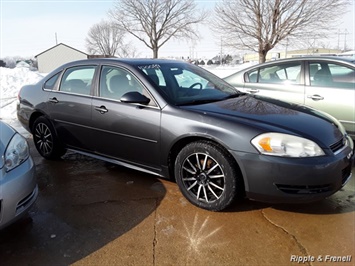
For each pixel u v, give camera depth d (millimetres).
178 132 2918
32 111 4359
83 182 3586
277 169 2500
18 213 2420
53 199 3186
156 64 3680
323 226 2607
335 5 18016
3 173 2352
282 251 2316
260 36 19891
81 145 3883
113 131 3438
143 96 3152
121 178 3678
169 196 3201
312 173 2465
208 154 2789
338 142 2754
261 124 2688
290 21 19062
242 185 2717
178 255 2305
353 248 2326
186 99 3227
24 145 2719
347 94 4344
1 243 2484
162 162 3133
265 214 2805
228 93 3670
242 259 2244
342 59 4523
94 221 2770
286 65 5016
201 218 2773
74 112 3811
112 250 2377
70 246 2434
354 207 2902
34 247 2430
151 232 2588
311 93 4645
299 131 2633
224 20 20688
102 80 3625
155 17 37781
